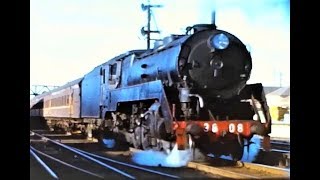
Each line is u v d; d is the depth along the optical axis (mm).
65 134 27234
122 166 11211
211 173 9773
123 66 16469
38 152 15148
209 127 10656
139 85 13266
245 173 9688
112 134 17734
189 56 11492
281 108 32562
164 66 12117
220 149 11398
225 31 12023
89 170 10555
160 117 11523
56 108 31766
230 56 11789
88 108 21438
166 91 11375
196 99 11344
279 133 25531
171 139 11312
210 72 11570
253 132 10883
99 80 19219
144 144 12820
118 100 15656
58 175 9852
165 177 9289
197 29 12016
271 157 12547
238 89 11852
